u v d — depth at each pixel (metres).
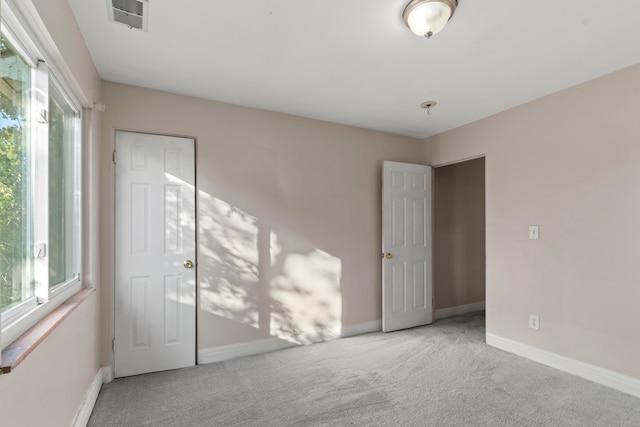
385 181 3.68
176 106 2.76
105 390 2.35
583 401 2.20
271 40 2.00
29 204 1.41
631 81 2.30
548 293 2.76
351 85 2.63
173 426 1.94
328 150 3.47
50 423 1.42
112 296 2.51
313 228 3.35
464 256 4.51
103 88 2.52
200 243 2.81
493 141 3.24
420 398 2.25
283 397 2.26
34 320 1.35
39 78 1.44
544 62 2.26
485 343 3.28
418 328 3.79
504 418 2.01
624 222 2.31
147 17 1.78
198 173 2.83
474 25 1.84
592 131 2.50
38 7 1.23
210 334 2.84
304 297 3.28
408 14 1.69
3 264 1.17
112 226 2.52
